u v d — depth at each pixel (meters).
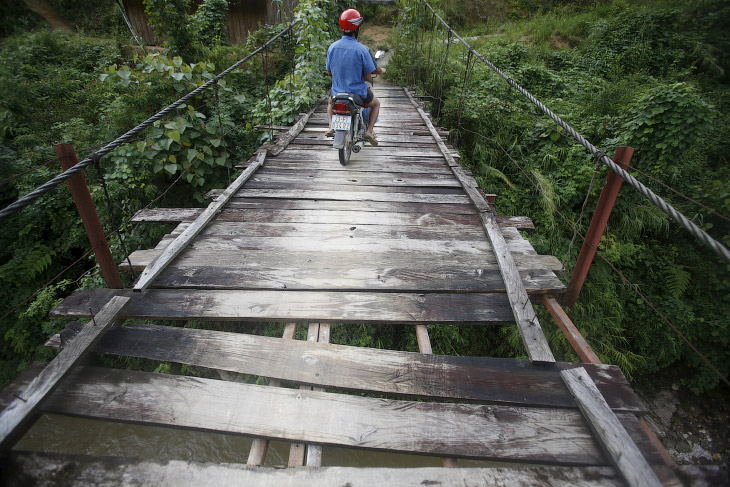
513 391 1.67
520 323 2.00
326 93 7.50
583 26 11.34
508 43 10.58
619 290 5.30
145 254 2.57
